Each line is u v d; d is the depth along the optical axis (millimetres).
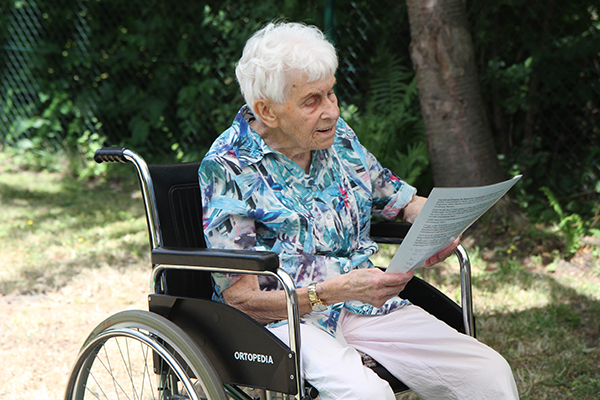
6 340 4109
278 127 2291
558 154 6855
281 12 7984
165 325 2176
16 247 5918
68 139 9398
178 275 2455
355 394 2037
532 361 3643
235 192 2244
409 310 2512
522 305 4426
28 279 5141
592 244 5477
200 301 2170
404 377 2363
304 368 2156
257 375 2084
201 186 2277
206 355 2195
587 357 3695
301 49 2176
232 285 2242
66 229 6473
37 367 3756
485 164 5684
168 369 2371
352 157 2586
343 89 7523
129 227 6516
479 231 5824
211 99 8664
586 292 4617
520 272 4977
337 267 2381
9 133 9773
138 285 5004
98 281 5066
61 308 4609
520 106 6695
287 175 2350
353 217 2502
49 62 9570
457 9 5531
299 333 1984
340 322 2498
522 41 6762
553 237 5547
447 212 1879
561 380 3432
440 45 5539
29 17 9664
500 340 3887
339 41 7625
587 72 6566
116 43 9445
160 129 9328
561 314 4270
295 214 2283
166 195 2445
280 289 2332
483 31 6746
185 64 8836
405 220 2744
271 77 2172
